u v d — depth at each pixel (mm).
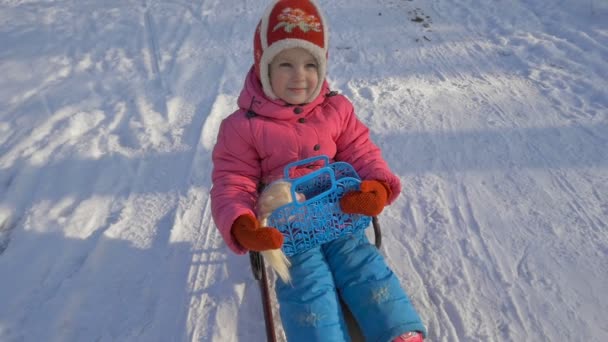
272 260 1562
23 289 2039
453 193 2453
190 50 4262
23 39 4613
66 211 2506
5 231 2408
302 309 1570
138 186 2645
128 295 1988
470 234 2191
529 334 1731
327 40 1834
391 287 1634
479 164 2658
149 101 3467
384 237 2197
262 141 1856
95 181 2693
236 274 2039
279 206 1620
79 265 2164
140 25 4859
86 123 3242
